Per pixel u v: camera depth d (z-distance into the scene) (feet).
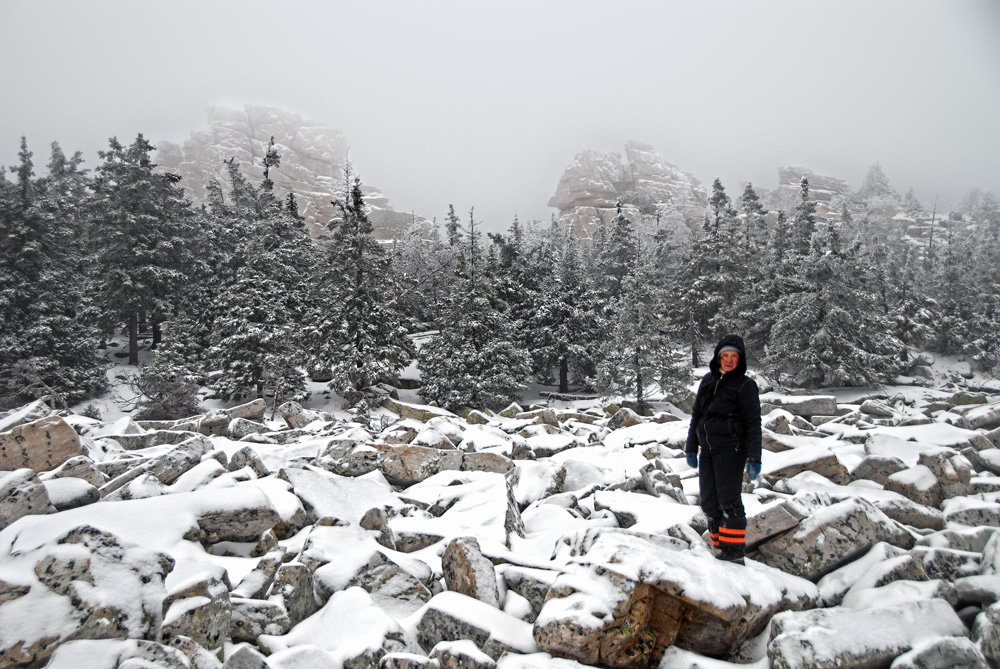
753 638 13.11
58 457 25.32
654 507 20.86
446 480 27.37
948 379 161.68
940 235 389.39
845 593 15.15
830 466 25.57
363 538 18.52
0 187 126.93
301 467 26.30
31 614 11.19
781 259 172.65
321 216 448.65
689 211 415.44
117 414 107.55
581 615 11.86
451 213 224.12
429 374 121.90
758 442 15.43
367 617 13.43
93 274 132.77
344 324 106.22
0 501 16.46
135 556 13.17
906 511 20.07
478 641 12.96
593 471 27.86
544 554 18.71
